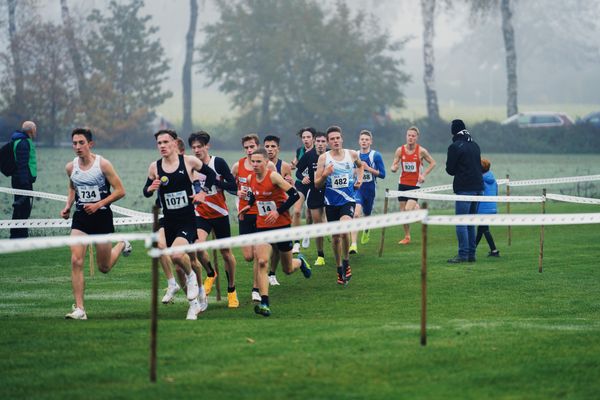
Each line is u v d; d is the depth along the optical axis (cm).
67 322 1861
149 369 1434
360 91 11388
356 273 2800
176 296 2417
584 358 1502
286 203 2184
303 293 2459
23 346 1603
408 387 1341
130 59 11256
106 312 2152
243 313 2164
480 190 3006
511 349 1559
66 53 10594
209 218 2344
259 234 1612
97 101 10769
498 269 2811
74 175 2052
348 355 1516
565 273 2709
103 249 2105
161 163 2117
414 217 1598
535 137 10550
